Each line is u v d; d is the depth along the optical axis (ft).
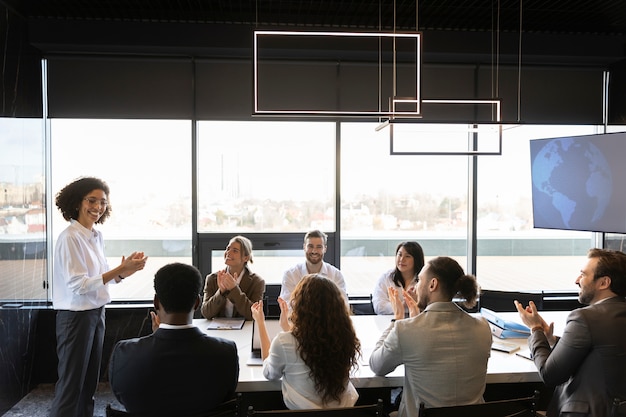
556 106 15.57
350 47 13.98
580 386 6.59
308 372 6.08
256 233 15.02
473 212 15.60
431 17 13.69
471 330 6.46
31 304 13.12
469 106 15.28
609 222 13.03
